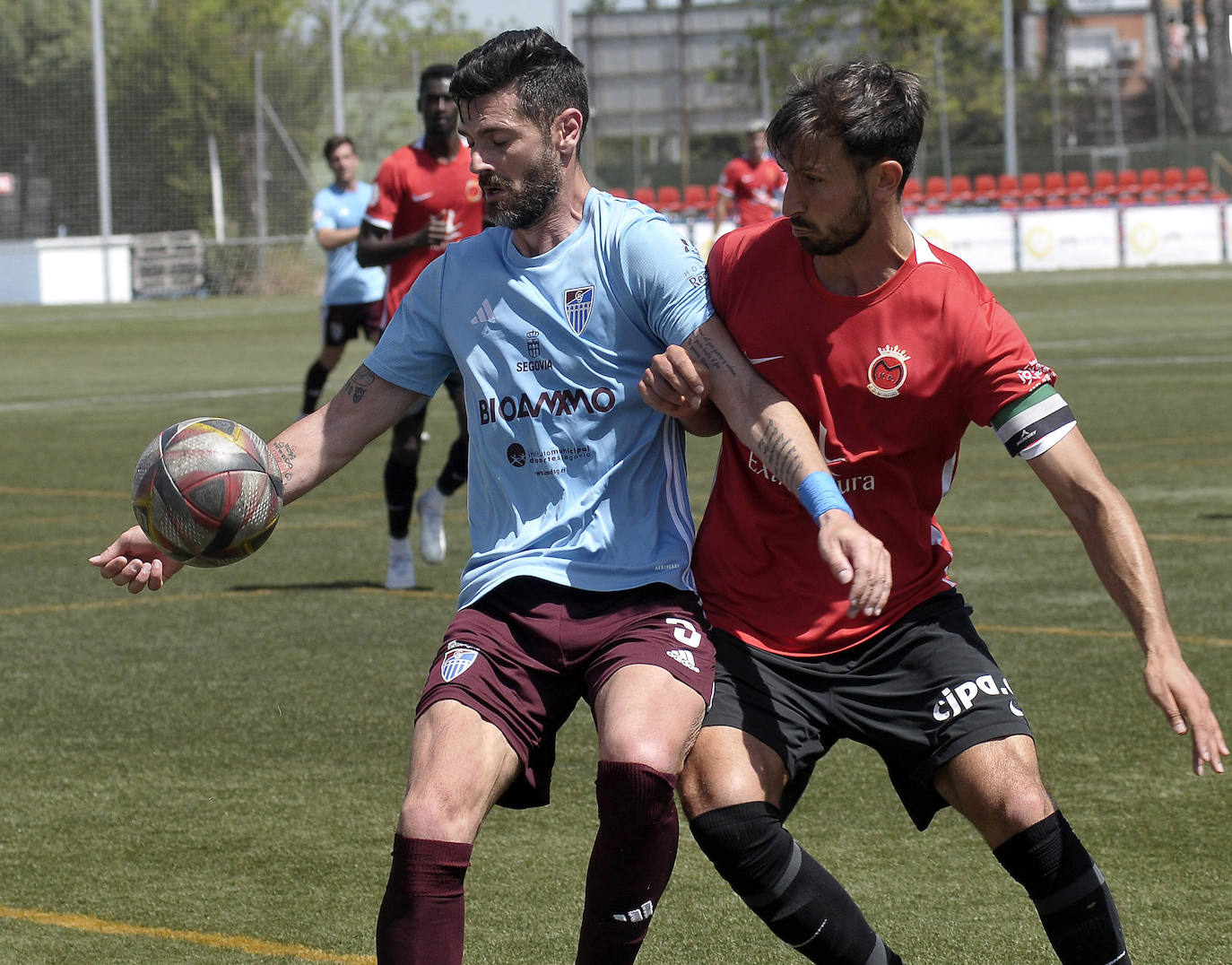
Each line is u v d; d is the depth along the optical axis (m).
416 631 13.00
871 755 9.70
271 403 30.47
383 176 15.05
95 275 69.31
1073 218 70.69
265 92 69.75
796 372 5.88
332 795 9.02
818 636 5.86
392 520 14.66
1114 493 5.58
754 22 95.75
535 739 5.75
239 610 13.92
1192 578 14.16
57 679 11.66
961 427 5.95
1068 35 127.75
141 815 8.73
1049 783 8.95
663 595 5.90
